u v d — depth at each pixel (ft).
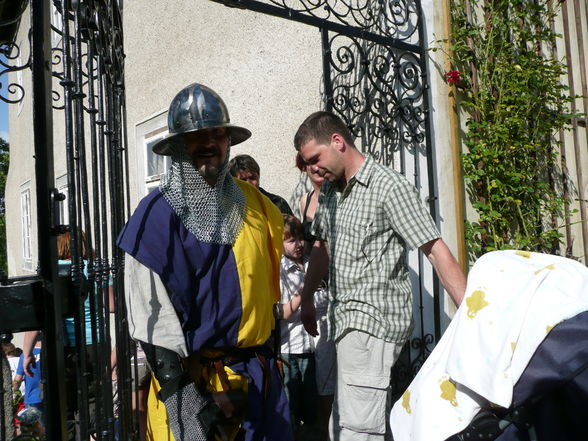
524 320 4.59
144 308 6.42
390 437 9.42
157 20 22.39
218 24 18.71
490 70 13.43
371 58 12.96
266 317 7.18
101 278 6.51
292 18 11.03
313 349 11.69
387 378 8.46
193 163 6.84
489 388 4.48
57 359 5.70
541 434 4.54
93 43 6.81
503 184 13.03
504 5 13.74
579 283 4.70
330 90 11.61
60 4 6.11
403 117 12.19
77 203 6.39
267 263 7.39
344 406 8.59
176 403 6.29
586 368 4.31
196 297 6.68
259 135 16.81
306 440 11.77
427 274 12.32
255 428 6.75
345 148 8.78
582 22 17.13
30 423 10.28
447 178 12.68
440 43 12.80
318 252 9.73
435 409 4.89
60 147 30.22
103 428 6.49
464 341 4.79
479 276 5.08
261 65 16.74
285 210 12.43
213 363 6.77
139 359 11.16
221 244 6.86
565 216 14.73
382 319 8.46
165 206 6.68
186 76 20.40
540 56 14.60
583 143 16.75
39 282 5.80
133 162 24.30
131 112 24.34
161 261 6.43
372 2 12.72
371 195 8.55
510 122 13.08
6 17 8.06
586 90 16.66
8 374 6.48
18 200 44.57
